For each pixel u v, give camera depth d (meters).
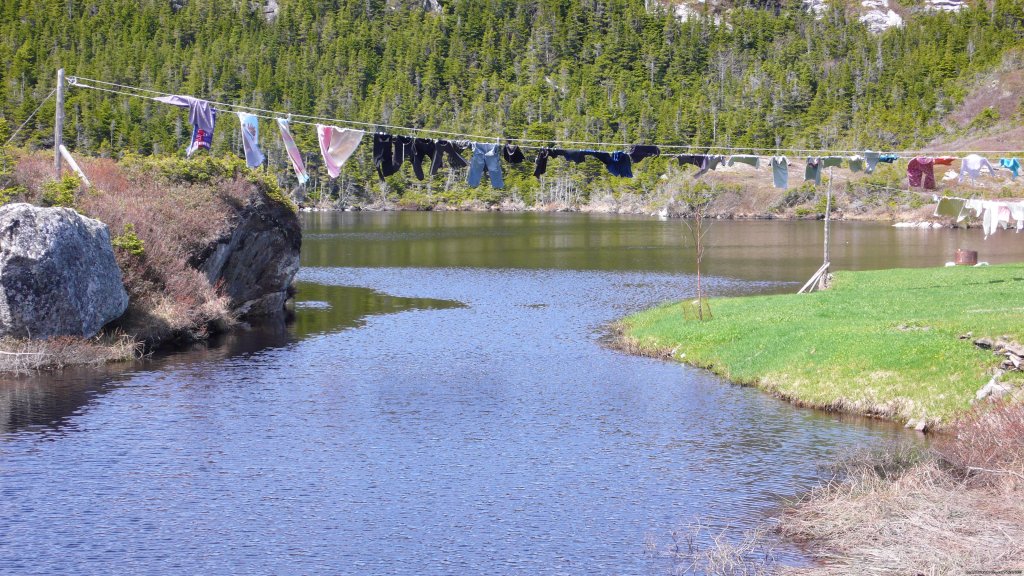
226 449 25.84
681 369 37.97
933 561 16.42
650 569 17.94
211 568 17.88
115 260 40.66
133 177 50.69
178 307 44.12
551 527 20.17
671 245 111.62
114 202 45.78
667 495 22.19
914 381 29.91
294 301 60.78
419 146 33.44
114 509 21.00
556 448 26.23
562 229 144.62
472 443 26.73
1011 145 198.25
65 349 37.00
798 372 33.28
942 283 53.66
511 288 68.31
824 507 20.33
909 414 28.56
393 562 18.28
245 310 53.12
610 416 29.95
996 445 21.78
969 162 39.38
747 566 17.80
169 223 47.22
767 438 27.17
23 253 36.25
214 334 46.50
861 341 33.94
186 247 47.31
